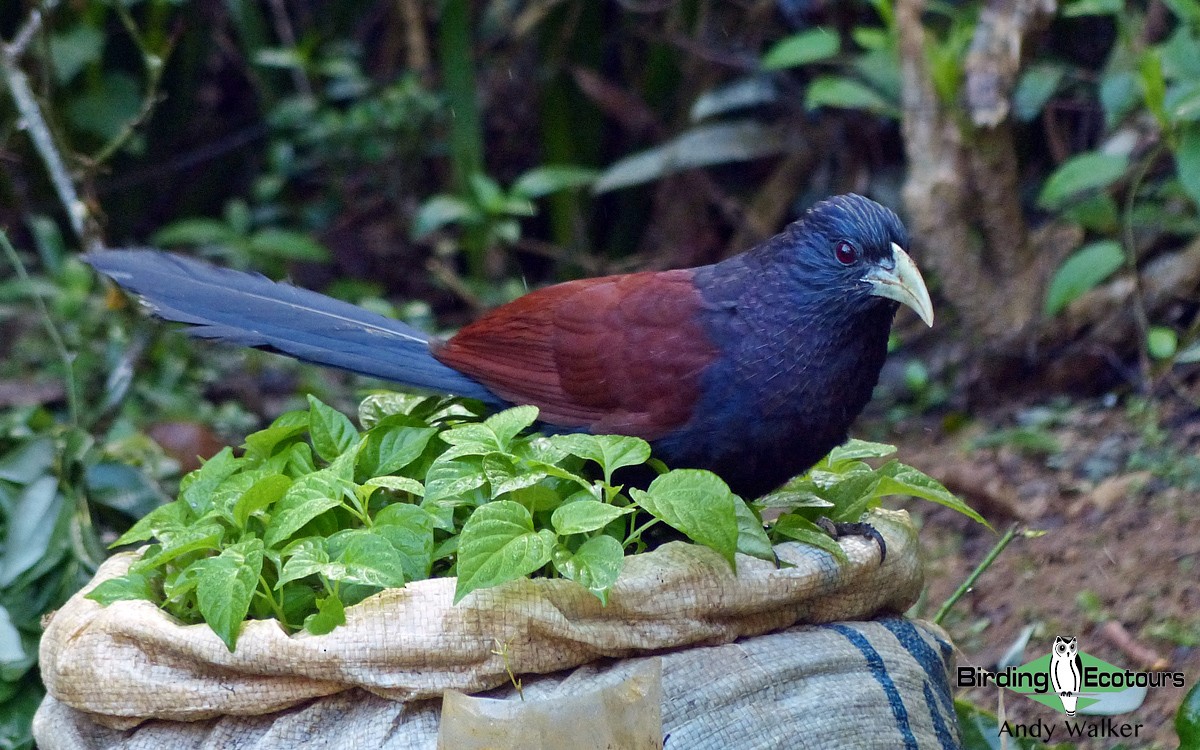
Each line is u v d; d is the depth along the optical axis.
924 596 7.96
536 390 6.79
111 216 16.25
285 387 13.58
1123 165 10.52
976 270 11.55
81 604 5.55
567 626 5.17
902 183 14.05
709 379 6.44
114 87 15.15
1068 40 13.22
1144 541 9.20
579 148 15.83
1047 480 10.25
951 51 11.20
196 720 5.29
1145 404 10.82
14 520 7.91
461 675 5.11
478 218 14.17
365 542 5.14
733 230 15.77
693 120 15.52
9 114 13.86
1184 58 10.44
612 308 6.72
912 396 12.38
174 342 12.82
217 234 14.29
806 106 13.77
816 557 5.64
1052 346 11.66
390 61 17.41
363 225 16.64
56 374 12.52
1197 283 11.23
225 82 17.69
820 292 6.36
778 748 5.22
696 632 5.40
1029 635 7.65
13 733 7.32
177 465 9.83
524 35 15.71
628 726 4.89
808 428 6.46
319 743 5.16
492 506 5.08
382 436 5.94
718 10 15.48
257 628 5.11
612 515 5.06
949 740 5.67
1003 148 11.15
